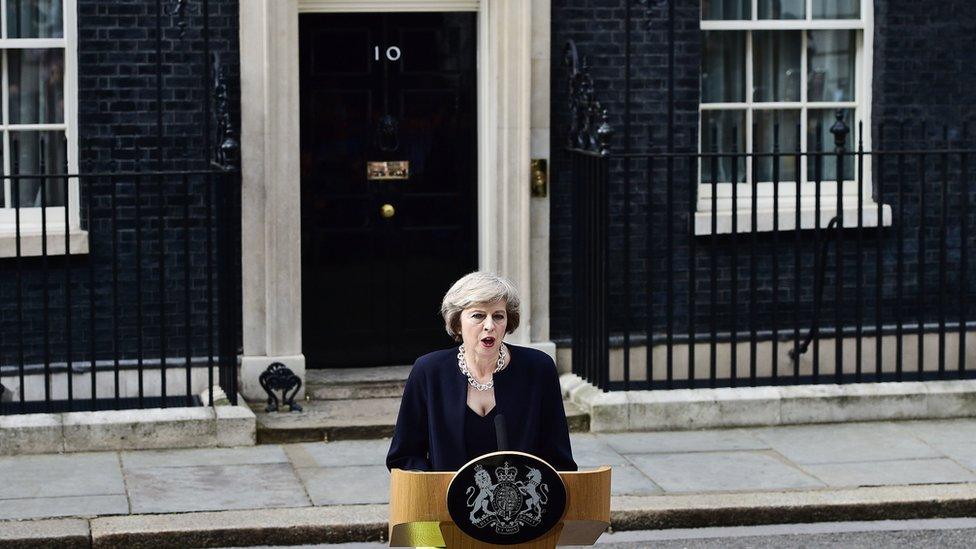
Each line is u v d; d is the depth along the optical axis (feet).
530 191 28.94
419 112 29.66
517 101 28.73
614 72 29.45
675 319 30.30
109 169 27.76
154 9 27.63
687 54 29.73
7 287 27.63
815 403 27.71
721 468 24.93
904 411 28.04
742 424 27.48
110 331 28.04
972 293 31.27
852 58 31.27
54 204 28.40
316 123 29.32
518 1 28.45
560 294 29.63
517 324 15.26
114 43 27.55
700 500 23.11
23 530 21.27
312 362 29.66
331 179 29.48
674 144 29.81
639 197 29.78
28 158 28.25
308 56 29.14
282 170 27.86
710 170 30.63
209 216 25.52
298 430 26.37
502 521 13.65
